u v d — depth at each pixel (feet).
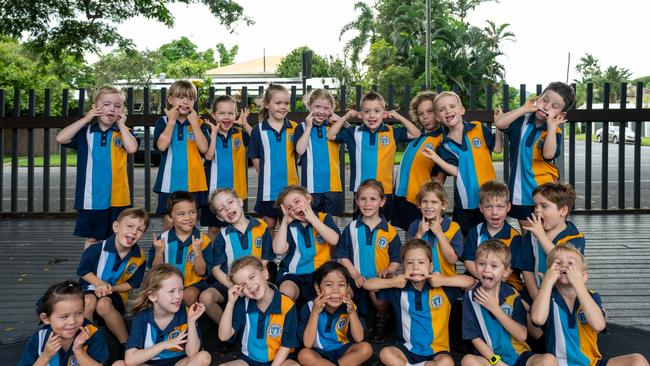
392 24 100.17
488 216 12.55
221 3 33.45
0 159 27.27
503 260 10.89
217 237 13.28
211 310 12.51
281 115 16.01
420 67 91.81
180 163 15.81
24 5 30.50
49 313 10.09
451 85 95.35
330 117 16.30
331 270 11.39
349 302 11.32
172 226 14.48
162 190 15.89
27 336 12.32
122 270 12.80
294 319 11.32
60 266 18.07
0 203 27.43
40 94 76.95
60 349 10.46
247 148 17.31
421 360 11.28
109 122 15.30
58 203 33.96
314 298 12.10
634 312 13.30
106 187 15.47
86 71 78.38
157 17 32.55
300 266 13.26
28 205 27.35
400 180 15.56
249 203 32.19
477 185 14.26
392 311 12.71
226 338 11.10
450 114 14.21
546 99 13.33
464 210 14.40
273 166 15.98
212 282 13.50
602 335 12.01
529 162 13.85
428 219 12.67
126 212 12.56
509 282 12.87
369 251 13.00
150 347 10.57
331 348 11.43
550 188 11.97
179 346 10.75
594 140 116.78
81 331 10.32
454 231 12.87
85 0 31.83
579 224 24.39
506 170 26.09
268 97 16.06
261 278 11.00
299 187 13.25
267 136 16.02
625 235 21.88
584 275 10.36
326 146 16.02
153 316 11.01
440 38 95.61
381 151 15.58
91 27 32.14
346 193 34.60
